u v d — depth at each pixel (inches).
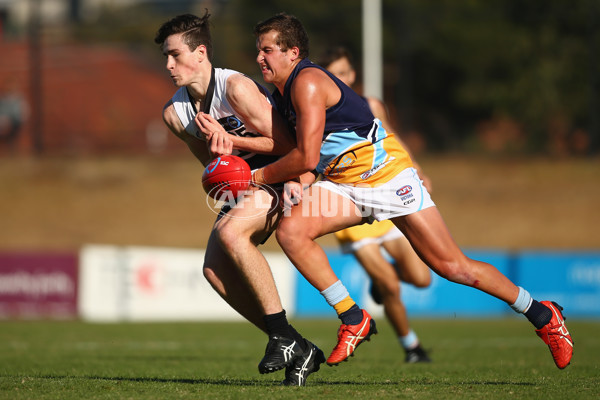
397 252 1024.2
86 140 4018.2
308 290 2165.4
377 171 652.7
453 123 4682.6
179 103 698.2
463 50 4463.6
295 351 639.8
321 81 629.9
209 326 1822.1
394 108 4680.1
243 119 670.5
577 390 626.5
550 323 655.8
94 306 2133.4
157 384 670.5
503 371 855.1
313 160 621.3
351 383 682.2
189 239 3107.8
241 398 570.9
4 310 2156.7
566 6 4197.8
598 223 3095.5
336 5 4562.0
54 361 1019.9
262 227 653.9
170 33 664.4
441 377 764.0
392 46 4616.1
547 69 4224.9
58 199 3353.8
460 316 2201.0
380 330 1749.5
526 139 4323.3
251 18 4414.4
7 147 4200.3
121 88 4790.8
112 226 3191.4
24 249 3024.1
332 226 652.1
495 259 2212.1
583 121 4190.5
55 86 4549.7
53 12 7687.0
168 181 3481.8
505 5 4446.4
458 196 3302.2
